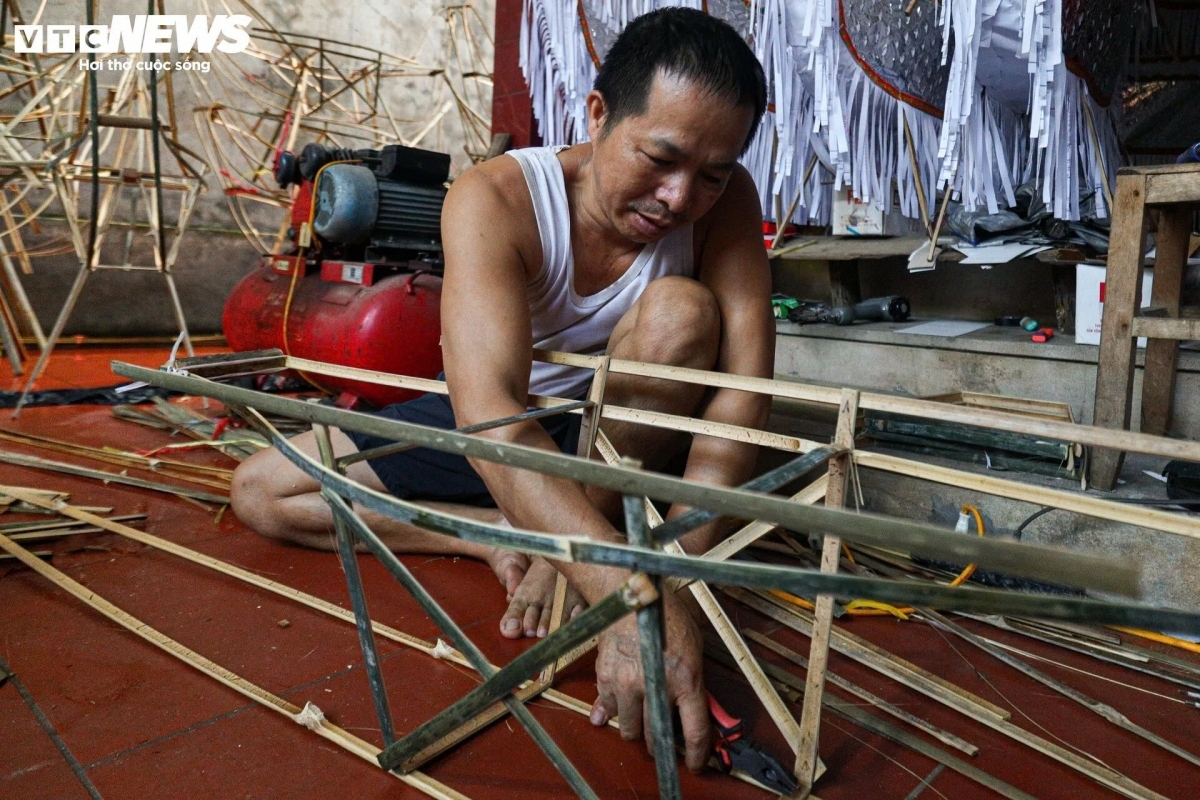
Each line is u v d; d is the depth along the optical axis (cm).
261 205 511
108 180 307
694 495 52
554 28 264
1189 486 155
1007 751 106
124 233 455
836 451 80
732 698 116
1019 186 251
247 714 108
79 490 204
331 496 82
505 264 117
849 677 124
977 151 229
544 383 145
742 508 51
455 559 166
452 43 534
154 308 474
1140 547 146
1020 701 119
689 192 109
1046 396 214
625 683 92
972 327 255
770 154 255
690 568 54
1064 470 163
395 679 117
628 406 127
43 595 144
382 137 528
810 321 263
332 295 296
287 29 516
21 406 282
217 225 495
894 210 277
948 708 116
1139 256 155
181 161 320
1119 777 98
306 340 296
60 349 433
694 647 92
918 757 103
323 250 317
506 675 72
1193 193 150
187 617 136
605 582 92
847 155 236
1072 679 126
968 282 281
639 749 102
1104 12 213
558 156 132
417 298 286
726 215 138
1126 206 156
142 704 110
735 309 134
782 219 282
